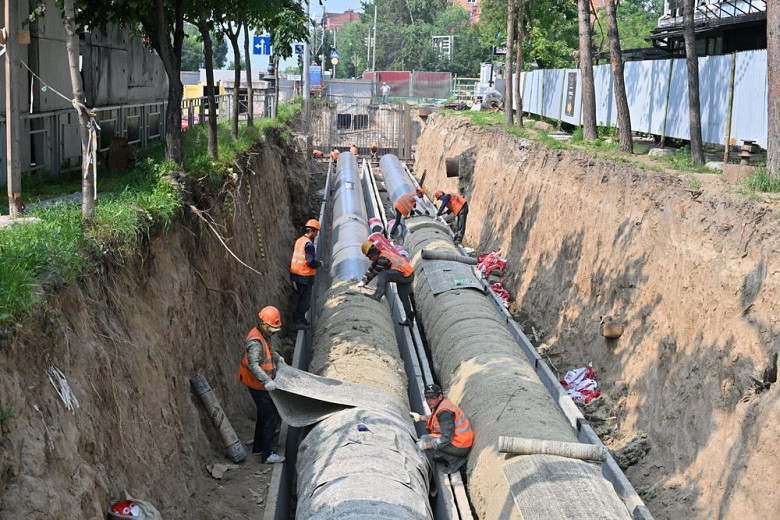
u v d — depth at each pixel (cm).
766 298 981
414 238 2048
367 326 1244
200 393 970
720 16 2477
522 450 855
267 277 1593
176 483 802
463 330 1320
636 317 1287
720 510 896
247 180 1544
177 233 1029
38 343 593
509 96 2925
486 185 2494
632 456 1087
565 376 1354
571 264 1614
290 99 4638
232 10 1441
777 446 850
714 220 1151
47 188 1165
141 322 833
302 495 825
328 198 2619
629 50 3055
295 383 964
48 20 1282
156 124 2041
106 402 688
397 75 6706
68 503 557
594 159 1688
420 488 827
